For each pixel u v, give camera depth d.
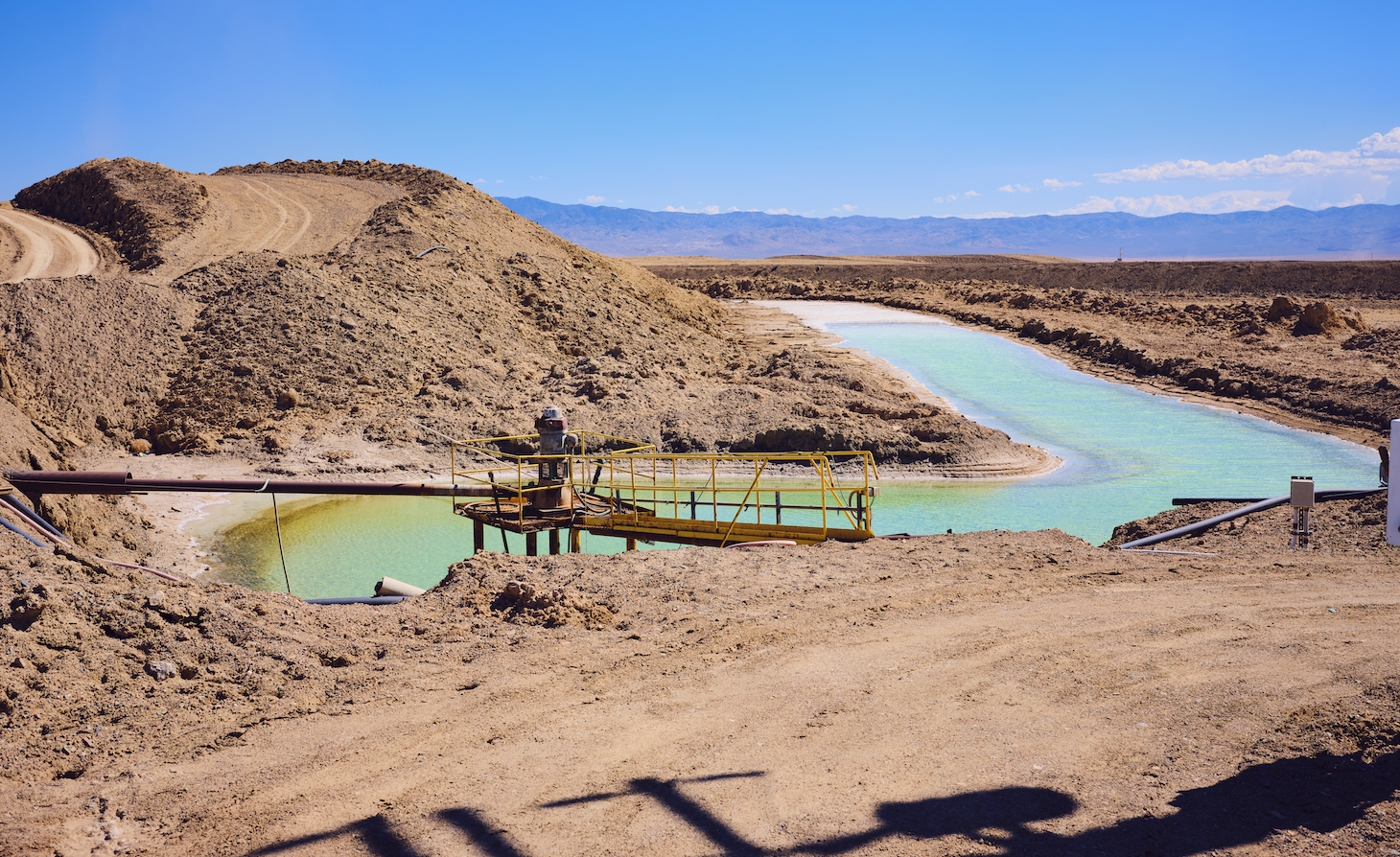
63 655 6.91
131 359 30.48
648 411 31.27
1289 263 135.12
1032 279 139.62
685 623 8.80
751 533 14.44
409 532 20.69
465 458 27.58
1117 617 8.72
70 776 5.73
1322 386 35.44
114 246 47.94
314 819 5.21
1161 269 135.25
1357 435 30.03
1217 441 29.92
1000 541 12.42
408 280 40.22
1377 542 11.47
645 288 57.47
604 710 6.75
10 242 47.88
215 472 25.12
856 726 6.37
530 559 11.07
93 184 55.41
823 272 148.50
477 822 5.14
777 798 5.34
